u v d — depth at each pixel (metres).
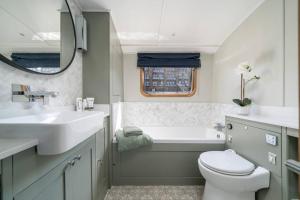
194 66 2.85
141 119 2.91
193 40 2.50
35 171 0.61
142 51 2.85
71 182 0.89
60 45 1.35
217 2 1.70
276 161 1.16
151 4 1.72
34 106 1.04
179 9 1.81
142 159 1.89
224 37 2.41
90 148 1.22
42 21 1.13
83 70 1.79
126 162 1.89
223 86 2.49
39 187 0.63
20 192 0.53
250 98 1.83
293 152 1.06
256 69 1.73
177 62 2.84
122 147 1.80
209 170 1.30
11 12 0.86
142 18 1.97
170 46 2.69
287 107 1.36
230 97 2.27
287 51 1.36
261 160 1.31
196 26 2.14
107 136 1.79
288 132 1.06
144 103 2.91
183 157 1.90
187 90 2.95
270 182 1.21
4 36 0.81
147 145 1.88
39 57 1.09
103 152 1.61
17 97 0.89
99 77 1.80
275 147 1.17
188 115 2.92
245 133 1.51
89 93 1.80
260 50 1.67
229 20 2.00
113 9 1.80
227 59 2.38
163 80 2.94
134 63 2.90
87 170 1.16
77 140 0.74
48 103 1.18
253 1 1.67
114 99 2.07
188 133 2.86
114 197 1.68
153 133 2.83
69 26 1.49
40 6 1.11
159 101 2.92
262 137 1.29
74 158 0.93
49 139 0.61
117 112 2.27
